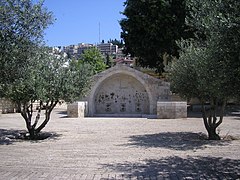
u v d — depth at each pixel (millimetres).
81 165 10078
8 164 10258
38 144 14617
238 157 11219
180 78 14695
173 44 30734
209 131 15938
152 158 11164
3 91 12266
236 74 6637
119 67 32406
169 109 27516
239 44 6293
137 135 17484
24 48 10602
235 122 23328
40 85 14633
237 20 6242
